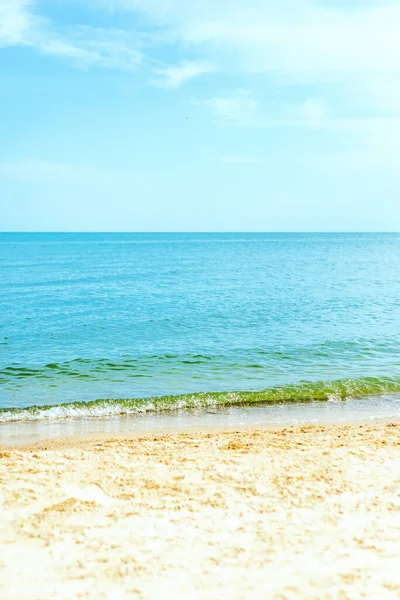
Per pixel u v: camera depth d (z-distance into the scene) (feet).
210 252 346.13
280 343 65.57
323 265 220.64
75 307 96.37
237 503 23.72
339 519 22.16
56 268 197.47
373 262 242.99
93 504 23.45
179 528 21.31
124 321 81.46
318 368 54.44
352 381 49.16
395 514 22.63
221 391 46.19
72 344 65.31
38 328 75.72
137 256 290.97
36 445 33.83
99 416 40.70
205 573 17.95
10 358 58.18
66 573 17.92
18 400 44.29
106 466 28.35
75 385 48.73
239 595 16.66
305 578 17.61
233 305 99.40
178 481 26.18
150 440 34.01
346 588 16.97
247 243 552.82
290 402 44.60
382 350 61.98
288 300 106.93
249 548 19.70
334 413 41.60
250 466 28.35
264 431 36.27
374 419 39.99
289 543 20.08
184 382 49.62
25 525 21.35
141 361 56.95
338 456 30.01
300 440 33.58
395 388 47.91
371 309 94.94
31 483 25.73
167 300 106.32
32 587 17.06
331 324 79.25
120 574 17.88
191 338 68.74
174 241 634.84
